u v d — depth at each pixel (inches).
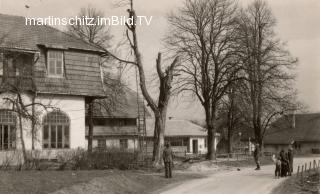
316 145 3804.1
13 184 826.8
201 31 1987.0
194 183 1112.8
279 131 4015.8
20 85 1365.7
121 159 1314.0
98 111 2315.5
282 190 998.4
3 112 1373.0
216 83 1996.8
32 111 1405.0
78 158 1213.1
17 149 1304.1
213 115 2034.9
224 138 3784.5
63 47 1496.1
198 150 3481.8
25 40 1438.2
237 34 1979.6
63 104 1493.6
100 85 1562.5
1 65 1342.3
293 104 2373.3
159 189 1001.5
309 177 1275.8
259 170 1587.1
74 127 1510.8
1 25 1449.3
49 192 781.3
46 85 1454.2
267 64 2086.6
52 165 1167.6
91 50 1551.4
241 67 1952.5
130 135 2856.8
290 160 1368.1
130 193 925.8
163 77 1487.5
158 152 1441.9
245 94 2054.6
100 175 1010.7
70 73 1508.4
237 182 1144.8
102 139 2827.3
